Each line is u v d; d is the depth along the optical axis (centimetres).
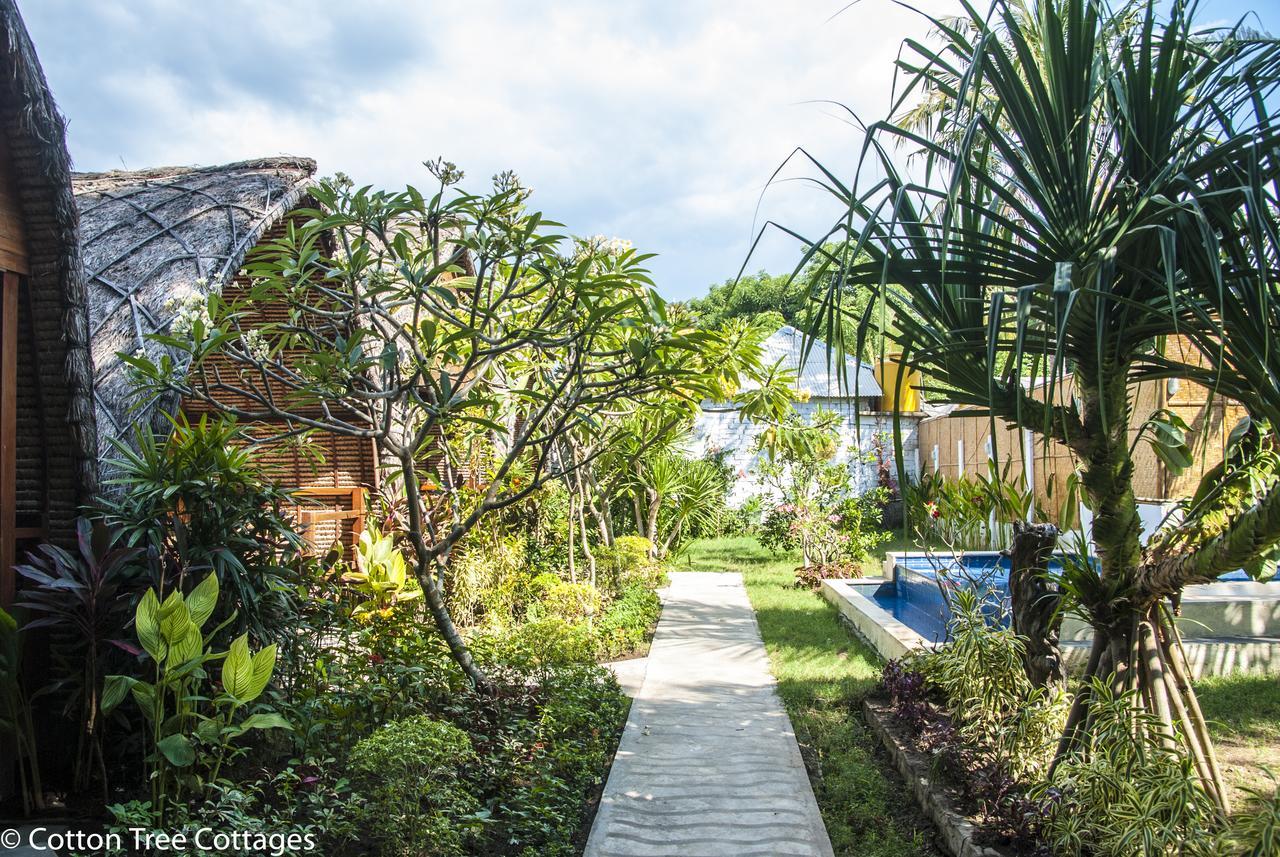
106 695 340
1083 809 322
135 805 325
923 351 313
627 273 506
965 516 662
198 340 416
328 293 465
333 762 402
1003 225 286
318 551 851
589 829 398
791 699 600
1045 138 285
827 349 304
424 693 477
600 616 822
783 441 1171
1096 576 359
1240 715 499
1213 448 757
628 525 1431
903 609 958
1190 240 260
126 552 384
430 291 450
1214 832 302
